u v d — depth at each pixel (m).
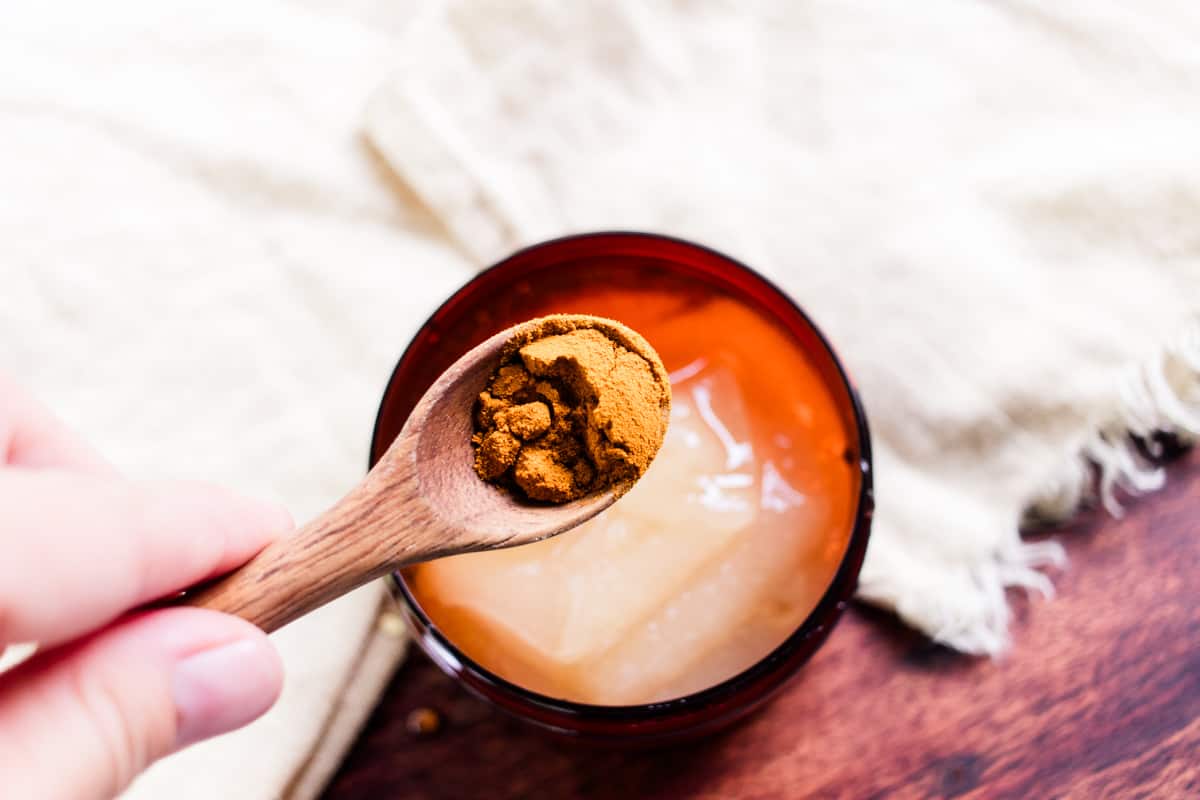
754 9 0.29
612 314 0.25
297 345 0.28
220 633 0.20
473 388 0.21
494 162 0.29
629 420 0.21
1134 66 0.29
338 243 0.29
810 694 0.27
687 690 0.23
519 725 0.27
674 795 0.26
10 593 0.18
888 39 0.29
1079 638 0.27
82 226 0.28
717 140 0.29
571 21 0.29
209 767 0.26
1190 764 0.26
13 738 0.18
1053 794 0.26
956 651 0.27
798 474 0.24
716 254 0.24
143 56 0.29
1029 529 0.28
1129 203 0.28
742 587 0.23
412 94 0.28
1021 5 0.29
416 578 0.23
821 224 0.28
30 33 0.29
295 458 0.28
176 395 0.28
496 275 0.24
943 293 0.28
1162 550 0.27
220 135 0.29
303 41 0.29
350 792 0.27
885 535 0.27
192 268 0.28
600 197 0.29
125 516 0.19
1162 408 0.27
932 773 0.26
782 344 0.25
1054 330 0.28
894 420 0.28
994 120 0.29
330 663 0.26
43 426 0.23
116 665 0.19
